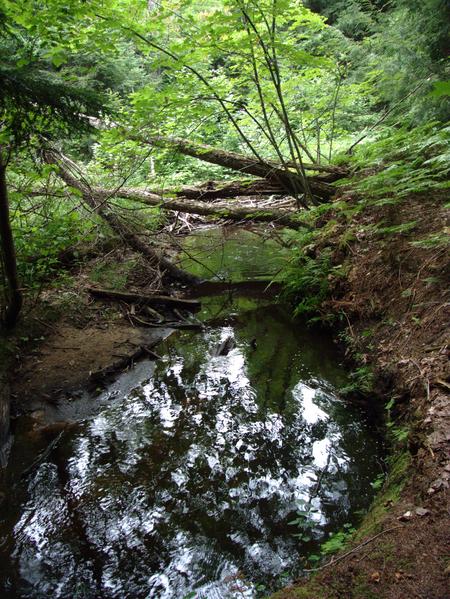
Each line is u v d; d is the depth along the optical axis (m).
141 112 5.90
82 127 3.85
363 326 4.77
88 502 3.16
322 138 10.27
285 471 3.36
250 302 6.69
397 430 3.30
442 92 1.23
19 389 4.36
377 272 5.00
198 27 5.65
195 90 6.18
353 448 3.52
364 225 5.75
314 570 2.24
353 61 7.71
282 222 8.04
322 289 5.69
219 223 10.48
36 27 4.28
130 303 6.29
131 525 2.97
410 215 5.22
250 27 5.91
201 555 2.74
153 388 4.59
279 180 7.20
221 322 6.09
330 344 5.20
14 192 5.64
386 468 3.22
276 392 4.40
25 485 3.33
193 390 4.52
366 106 9.84
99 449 3.70
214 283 7.41
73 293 6.03
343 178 6.94
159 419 4.07
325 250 6.11
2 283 4.87
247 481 3.29
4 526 2.98
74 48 5.18
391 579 1.95
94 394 4.46
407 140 5.87
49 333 5.24
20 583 2.60
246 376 4.73
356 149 7.65
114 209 7.41
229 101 6.44
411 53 6.46
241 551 2.74
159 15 5.36
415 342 3.78
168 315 6.28
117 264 7.16
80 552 2.79
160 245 8.45
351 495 3.07
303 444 3.64
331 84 7.95
